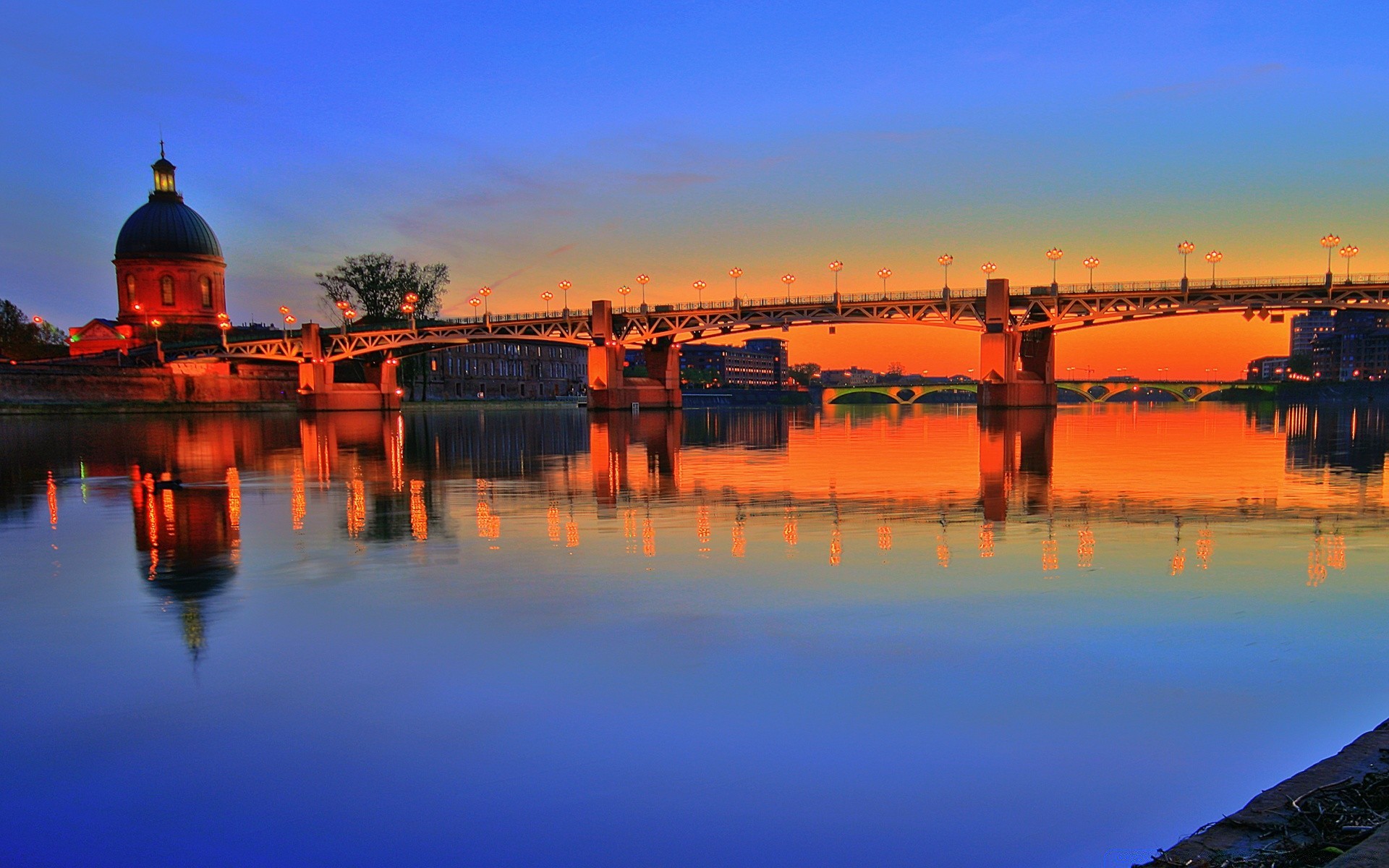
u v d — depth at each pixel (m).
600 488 27.27
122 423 87.44
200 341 141.50
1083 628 10.72
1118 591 12.55
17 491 27.00
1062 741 7.53
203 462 38.41
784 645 10.17
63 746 7.73
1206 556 15.12
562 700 8.63
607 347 126.00
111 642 10.60
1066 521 19.36
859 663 9.54
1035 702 8.41
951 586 12.97
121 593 13.09
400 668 9.59
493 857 5.95
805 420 101.56
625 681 9.09
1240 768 7.00
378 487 27.81
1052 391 120.94
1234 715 8.04
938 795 6.65
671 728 7.92
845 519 19.98
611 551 16.12
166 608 12.23
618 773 7.11
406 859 5.95
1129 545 16.30
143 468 35.28
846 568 14.34
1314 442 49.53
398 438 60.12
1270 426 72.69
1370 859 4.42
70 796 6.87
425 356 161.38
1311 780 6.51
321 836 6.24
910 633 10.59
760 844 6.03
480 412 137.00
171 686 9.16
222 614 11.88
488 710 8.41
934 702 8.42
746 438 59.66
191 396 128.12
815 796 6.67
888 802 6.56
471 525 19.53
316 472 33.47
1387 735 7.36
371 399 137.00
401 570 14.56
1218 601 11.94
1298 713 8.07
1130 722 7.91
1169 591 12.54
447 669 9.54
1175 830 6.07
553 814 6.48
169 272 154.25
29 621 11.61
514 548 16.53
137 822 6.47
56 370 108.50
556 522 19.88
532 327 130.00
